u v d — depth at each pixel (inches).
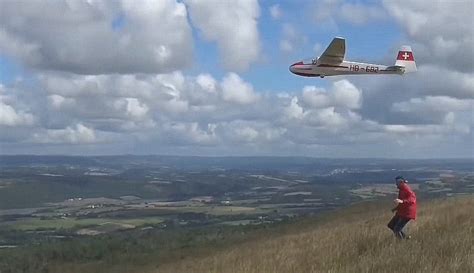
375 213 1503.4
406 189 578.2
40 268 2393.0
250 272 586.6
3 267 2450.8
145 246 2564.0
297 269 531.2
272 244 1068.5
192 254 1857.8
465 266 393.4
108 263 2237.9
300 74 1433.3
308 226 1737.2
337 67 1416.1
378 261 454.6
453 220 639.1
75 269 2278.5
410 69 1478.8
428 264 412.2
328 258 538.6
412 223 623.2
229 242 1969.7
